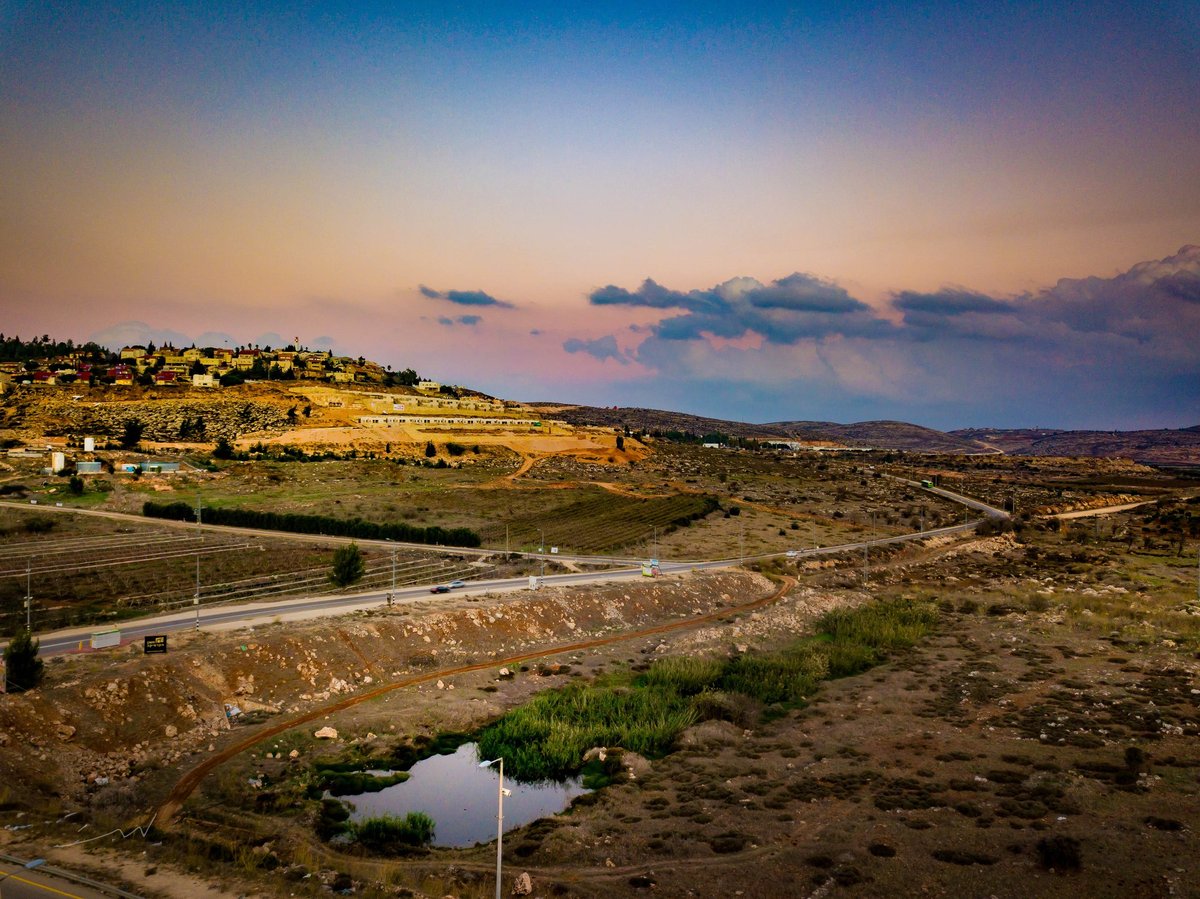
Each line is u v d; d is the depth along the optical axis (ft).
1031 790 176.14
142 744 206.28
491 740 219.82
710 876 146.00
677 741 220.23
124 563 404.57
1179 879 135.64
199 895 133.18
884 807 171.83
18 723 193.16
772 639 336.70
